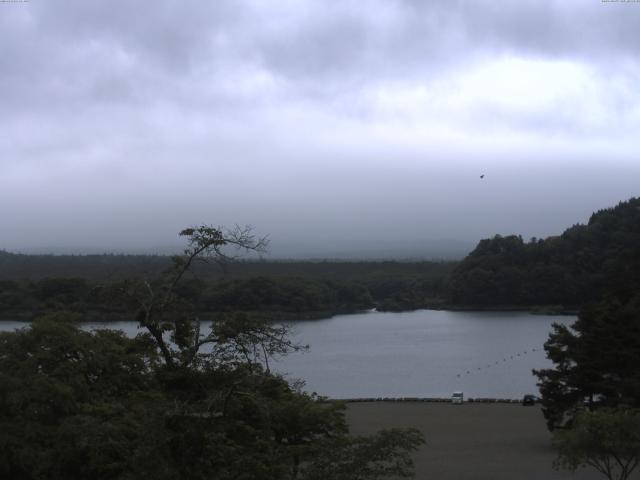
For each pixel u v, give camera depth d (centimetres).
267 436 2255
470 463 4259
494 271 19188
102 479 2377
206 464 1916
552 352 4819
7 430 2520
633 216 18862
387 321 16438
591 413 3259
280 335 2358
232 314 2153
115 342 3122
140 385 2934
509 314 17500
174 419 1903
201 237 2122
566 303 18038
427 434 5175
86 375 2903
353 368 9750
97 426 2284
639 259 8425
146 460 1862
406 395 7838
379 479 3556
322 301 17125
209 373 2081
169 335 2473
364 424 5597
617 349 4588
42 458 2438
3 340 2916
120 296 2184
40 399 2620
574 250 18738
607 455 3291
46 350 2839
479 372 9319
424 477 3934
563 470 4022
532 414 6056
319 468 2133
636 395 4400
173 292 2388
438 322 16112
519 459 4366
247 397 2119
